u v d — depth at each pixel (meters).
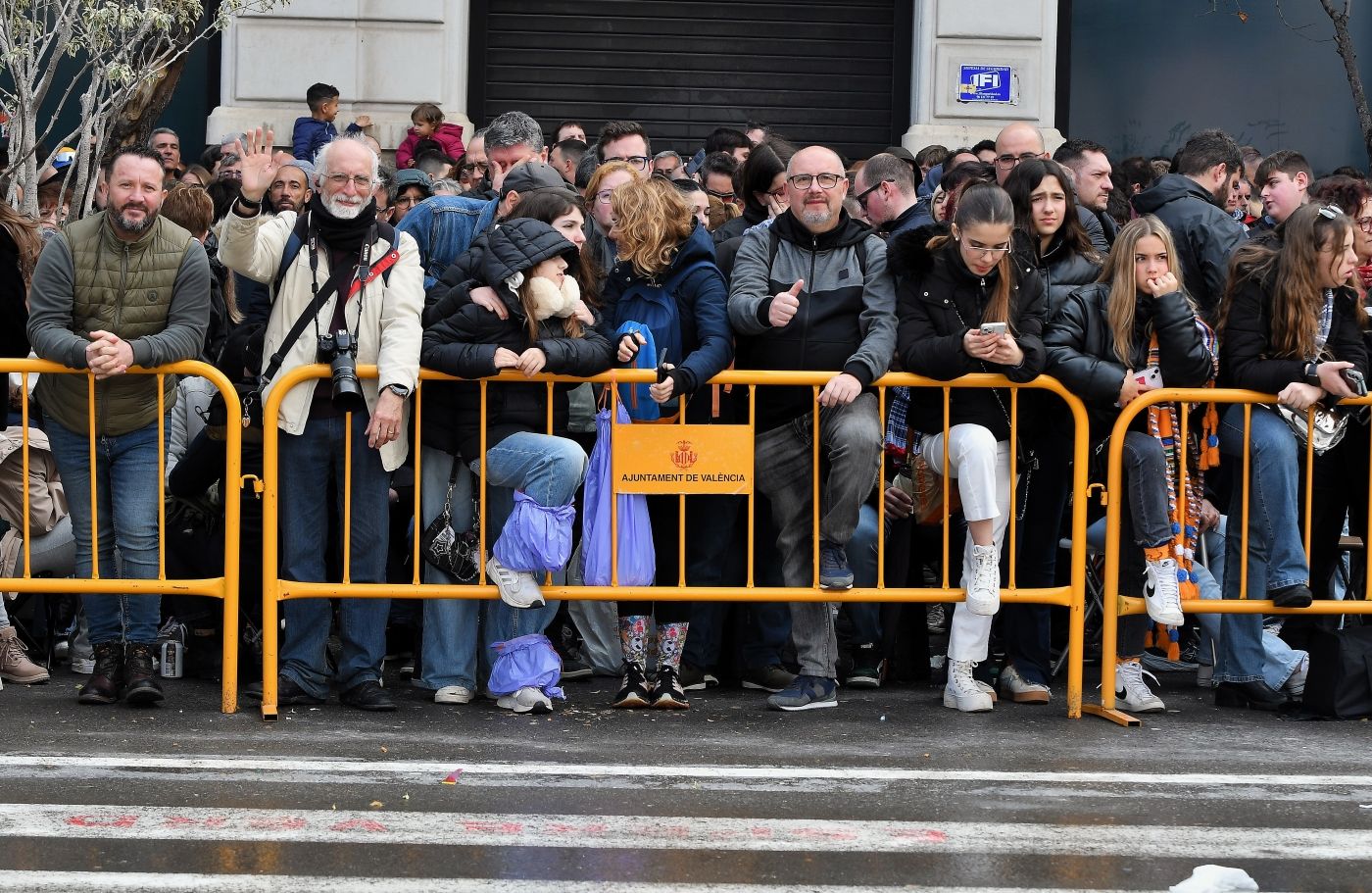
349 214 7.28
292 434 7.25
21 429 8.28
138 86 12.58
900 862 5.32
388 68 15.59
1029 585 7.89
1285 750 6.93
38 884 4.97
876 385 7.41
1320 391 7.44
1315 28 16.17
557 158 10.89
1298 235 7.50
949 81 15.84
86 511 7.38
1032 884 5.13
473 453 7.38
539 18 16.41
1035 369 7.35
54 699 7.55
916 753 6.76
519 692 7.43
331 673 8.12
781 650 8.20
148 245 7.25
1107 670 7.54
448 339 7.29
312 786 6.08
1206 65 16.25
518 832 5.57
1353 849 5.54
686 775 6.32
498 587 7.30
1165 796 6.16
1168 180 8.65
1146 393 7.42
